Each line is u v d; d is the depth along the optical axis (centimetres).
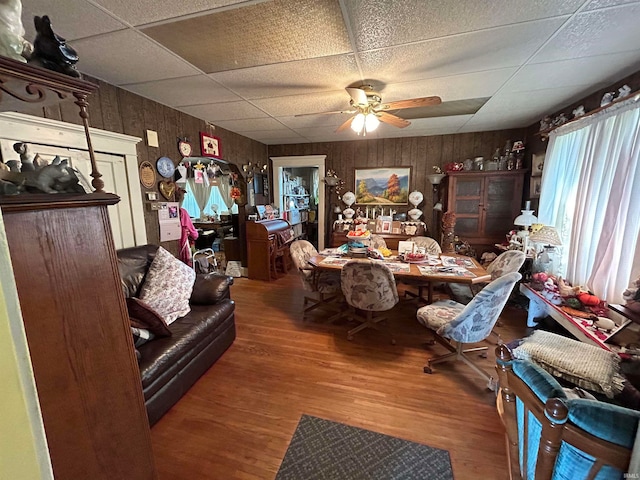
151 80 227
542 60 197
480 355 237
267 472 140
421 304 345
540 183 353
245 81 230
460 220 409
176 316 219
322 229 525
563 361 145
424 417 173
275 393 195
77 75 86
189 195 616
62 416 84
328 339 270
